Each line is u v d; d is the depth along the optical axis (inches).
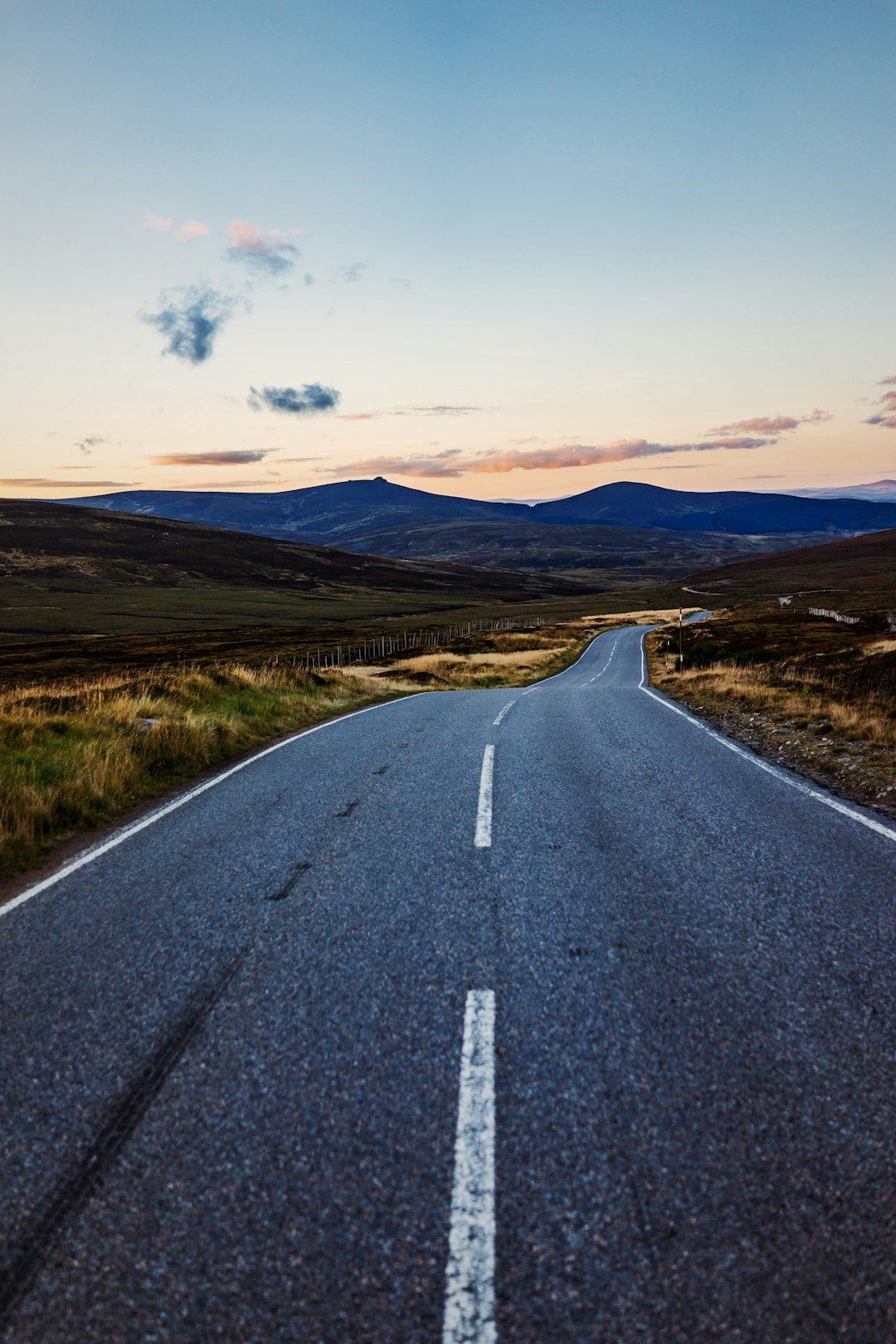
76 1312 77.6
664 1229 85.9
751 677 825.5
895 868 209.0
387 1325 75.2
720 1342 72.5
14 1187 95.0
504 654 2033.7
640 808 278.7
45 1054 124.3
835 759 370.3
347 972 151.0
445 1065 118.1
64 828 277.0
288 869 216.1
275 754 416.2
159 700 528.4
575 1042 123.7
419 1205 90.3
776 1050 120.3
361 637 3208.7
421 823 261.6
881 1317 75.0
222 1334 74.9
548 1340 73.0
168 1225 88.4
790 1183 92.3
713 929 168.2
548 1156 97.7
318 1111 107.8
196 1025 132.0
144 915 184.9
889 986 141.1
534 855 223.5
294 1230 87.3
